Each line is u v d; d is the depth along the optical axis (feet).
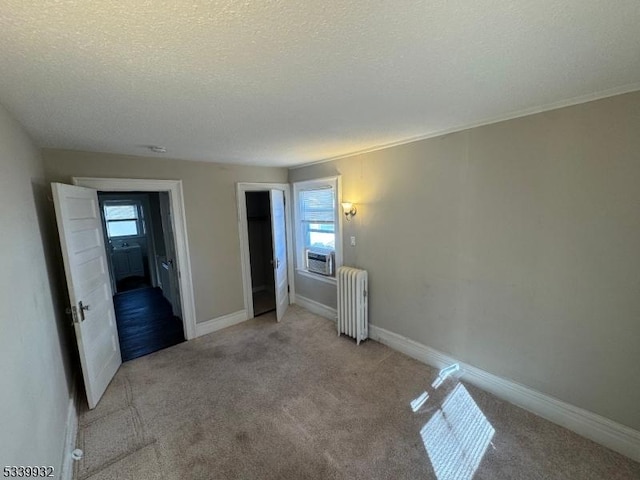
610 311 6.26
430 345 9.82
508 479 5.80
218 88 4.94
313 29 3.35
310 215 14.60
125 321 14.47
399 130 8.25
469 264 8.47
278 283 13.80
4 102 5.07
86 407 8.20
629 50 4.06
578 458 6.22
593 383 6.61
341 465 6.21
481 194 7.98
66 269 7.77
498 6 3.03
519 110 6.81
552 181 6.74
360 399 8.25
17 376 4.28
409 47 3.83
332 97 5.55
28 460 4.33
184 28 3.22
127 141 8.45
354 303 11.41
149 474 6.10
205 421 7.57
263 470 6.14
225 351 11.21
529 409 7.64
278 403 8.19
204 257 12.67
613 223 6.06
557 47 3.94
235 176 13.38
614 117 5.83
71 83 4.54
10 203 5.08
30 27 3.07
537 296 7.25
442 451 6.49
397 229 10.25
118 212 22.65
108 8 2.81
